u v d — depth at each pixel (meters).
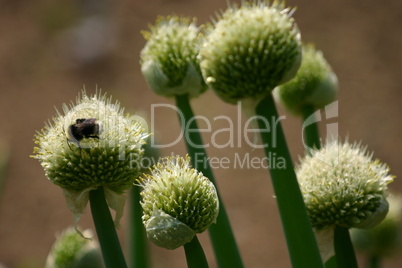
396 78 2.55
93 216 0.78
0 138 2.45
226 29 0.78
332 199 0.81
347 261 0.82
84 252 0.90
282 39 0.78
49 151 0.78
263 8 0.79
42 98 2.63
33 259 2.04
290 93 0.90
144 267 0.92
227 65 0.78
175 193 0.75
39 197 2.23
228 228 0.83
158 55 0.85
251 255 1.96
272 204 2.11
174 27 0.85
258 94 0.78
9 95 2.66
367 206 0.81
